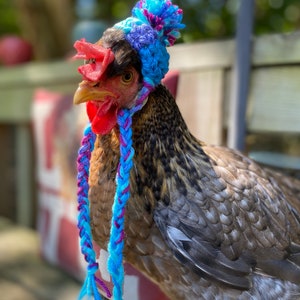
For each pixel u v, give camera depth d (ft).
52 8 9.31
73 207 5.72
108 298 3.56
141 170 3.10
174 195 3.10
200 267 3.09
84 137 3.12
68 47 9.39
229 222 3.09
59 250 6.12
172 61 5.12
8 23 12.91
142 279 3.99
